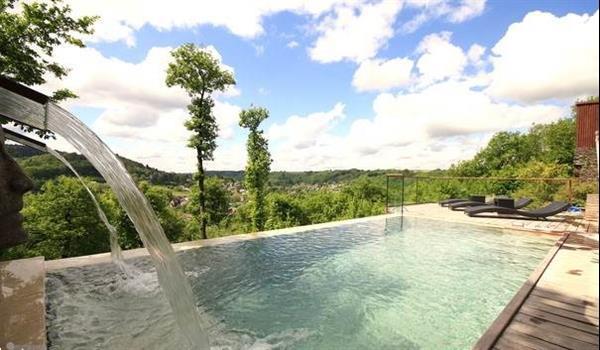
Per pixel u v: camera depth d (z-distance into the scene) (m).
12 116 2.97
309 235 7.89
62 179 17.39
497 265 5.73
